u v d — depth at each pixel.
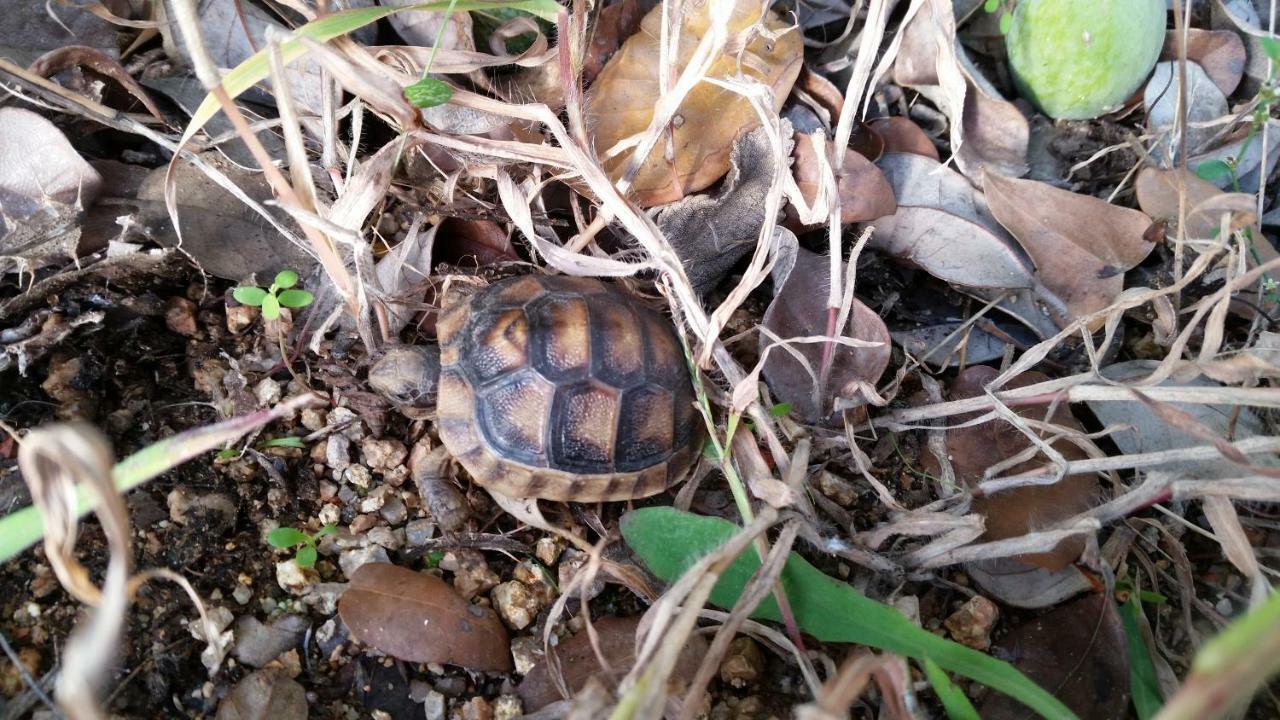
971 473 0.13
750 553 0.11
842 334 0.13
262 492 0.12
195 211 0.12
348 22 0.10
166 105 0.13
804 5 0.16
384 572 0.11
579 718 0.08
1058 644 0.12
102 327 0.12
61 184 0.12
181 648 0.11
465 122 0.13
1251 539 0.13
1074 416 0.14
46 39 0.12
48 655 0.10
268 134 0.13
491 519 0.13
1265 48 0.13
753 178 0.13
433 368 0.13
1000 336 0.14
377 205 0.14
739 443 0.13
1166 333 0.13
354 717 0.11
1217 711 0.05
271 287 0.12
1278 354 0.13
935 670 0.09
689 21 0.13
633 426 0.12
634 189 0.13
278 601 0.12
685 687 0.10
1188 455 0.11
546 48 0.13
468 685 0.11
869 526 0.13
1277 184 0.15
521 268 0.14
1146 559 0.12
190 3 0.08
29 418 0.11
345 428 0.13
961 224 0.14
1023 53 0.15
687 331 0.13
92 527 0.11
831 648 0.12
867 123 0.15
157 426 0.12
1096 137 0.15
